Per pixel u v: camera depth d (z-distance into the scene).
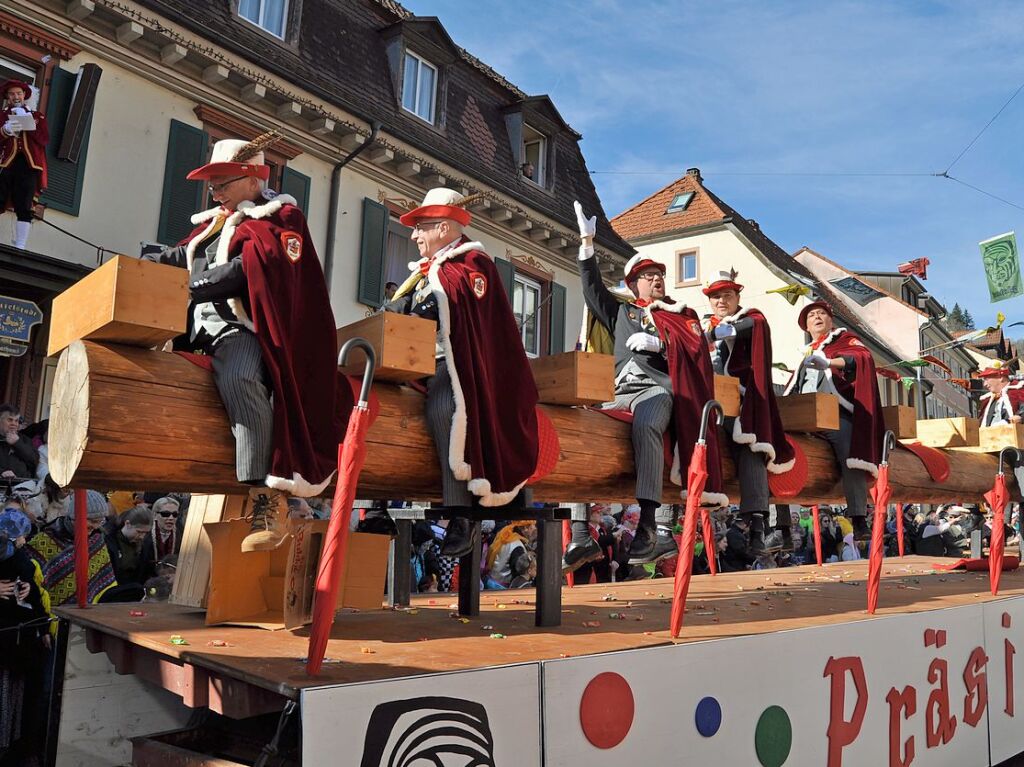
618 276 17.39
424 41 13.85
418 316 3.40
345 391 3.18
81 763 3.28
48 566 4.67
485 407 3.32
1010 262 12.77
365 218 12.74
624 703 2.68
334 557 2.30
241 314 2.91
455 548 3.38
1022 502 7.59
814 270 33.50
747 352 4.88
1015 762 4.88
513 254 15.27
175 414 2.75
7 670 4.34
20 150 8.62
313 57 12.34
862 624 3.70
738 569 9.08
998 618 4.75
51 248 9.38
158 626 3.10
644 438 4.08
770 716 3.16
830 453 5.40
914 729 3.89
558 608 3.50
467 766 2.27
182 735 3.00
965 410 40.41
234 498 3.41
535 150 16.56
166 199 10.39
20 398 9.22
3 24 9.07
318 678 2.19
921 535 11.82
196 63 10.66
